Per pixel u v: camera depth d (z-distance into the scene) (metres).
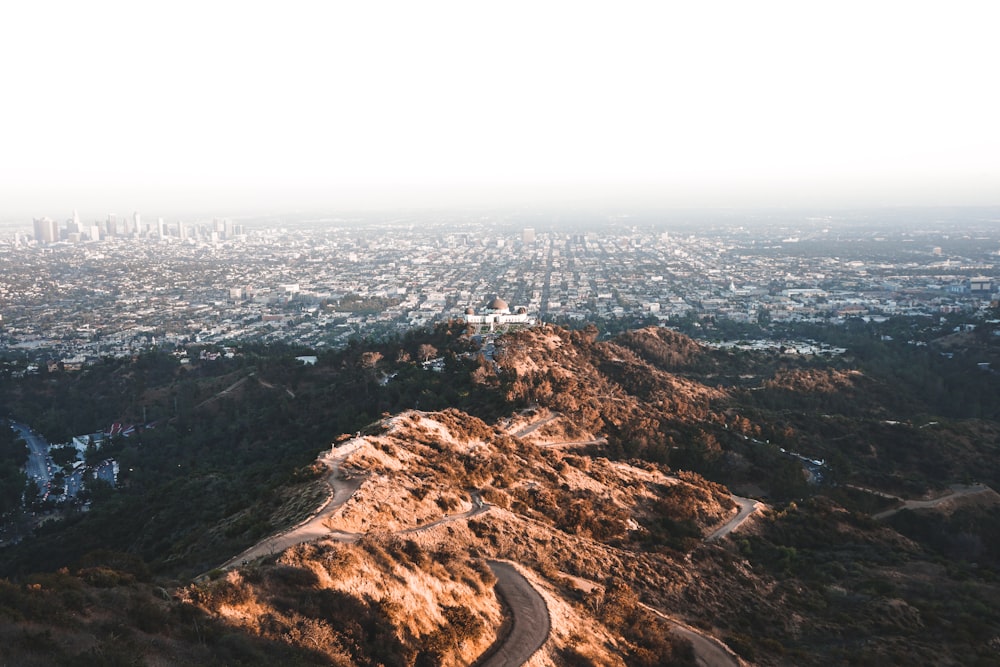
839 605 62.25
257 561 38.47
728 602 57.12
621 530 66.56
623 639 43.88
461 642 35.62
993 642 56.03
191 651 27.78
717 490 90.12
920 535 93.25
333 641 31.61
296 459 83.94
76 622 27.16
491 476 69.75
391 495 54.41
